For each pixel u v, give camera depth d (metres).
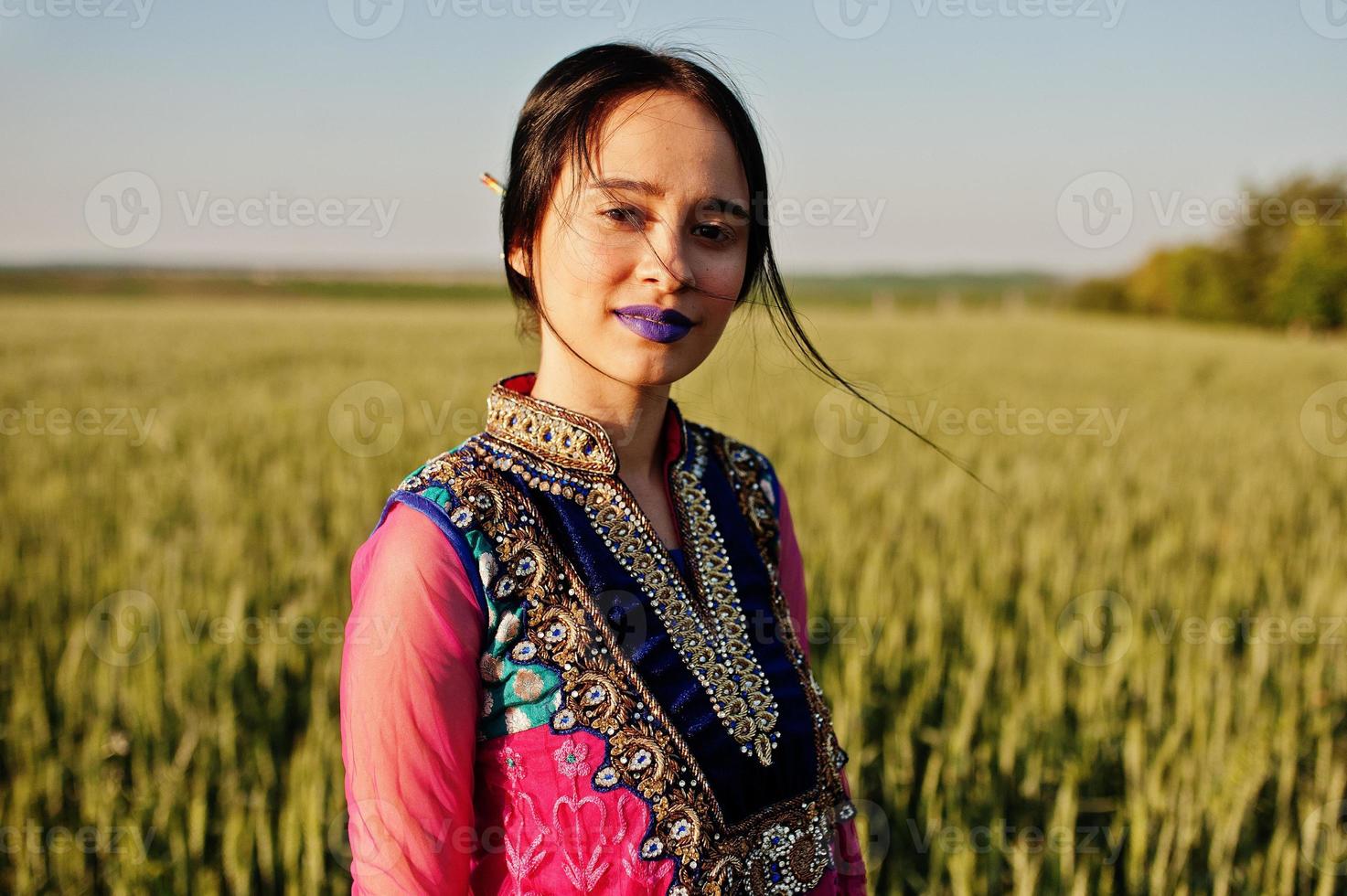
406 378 14.29
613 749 1.08
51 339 20.34
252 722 3.93
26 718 3.75
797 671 1.30
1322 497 8.09
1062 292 53.94
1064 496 7.48
